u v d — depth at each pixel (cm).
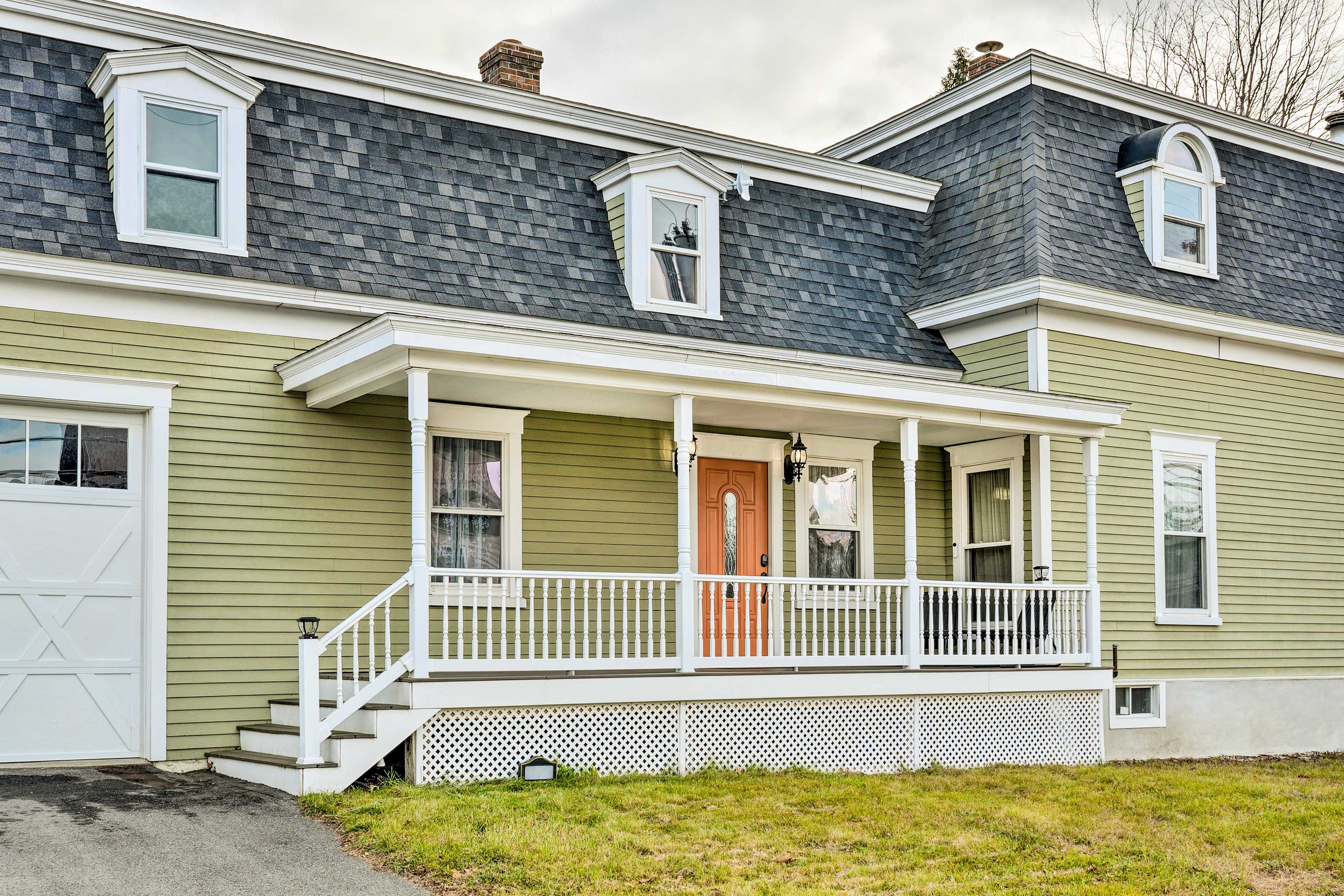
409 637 1171
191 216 1144
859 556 1523
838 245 1573
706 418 1350
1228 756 1573
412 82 1320
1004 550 1500
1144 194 1586
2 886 717
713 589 1202
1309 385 1719
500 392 1183
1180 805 1108
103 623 1098
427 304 1219
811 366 1201
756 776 1132
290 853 816
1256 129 1783
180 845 819
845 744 1234
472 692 1031
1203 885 854
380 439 1219
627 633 1216
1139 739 1497
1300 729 1642
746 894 772
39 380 1062
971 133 1664
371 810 909
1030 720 1365
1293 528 1677
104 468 1110
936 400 1284
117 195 1106
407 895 744
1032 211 1502
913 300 1591
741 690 1162
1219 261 1658
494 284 1276
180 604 1107
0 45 1123
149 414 1115
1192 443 1583
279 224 1187
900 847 908
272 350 1170
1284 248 1750
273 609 1148
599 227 1398
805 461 1451
